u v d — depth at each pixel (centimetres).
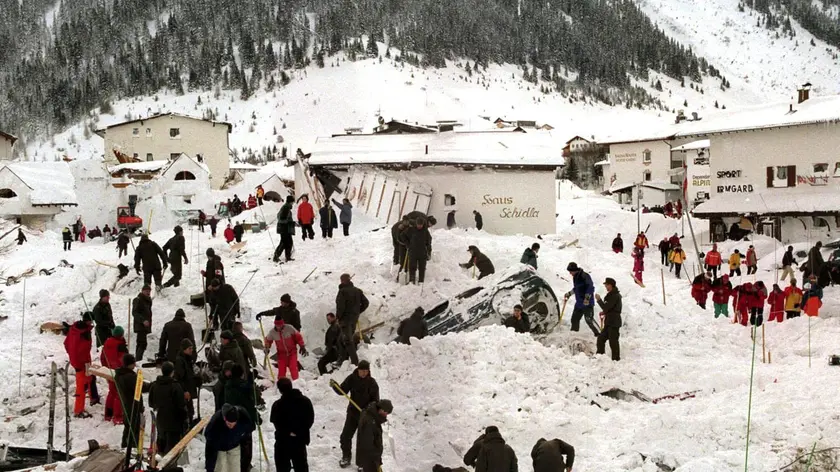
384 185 3584
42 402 1459
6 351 1700
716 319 2289
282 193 6794
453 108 19875
